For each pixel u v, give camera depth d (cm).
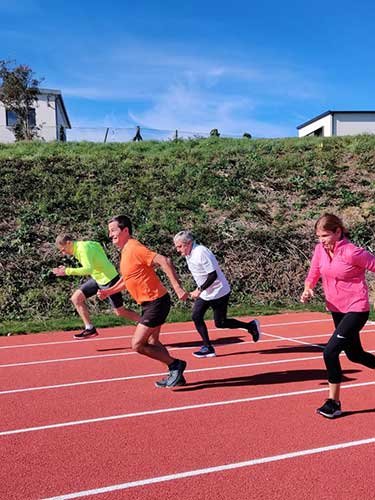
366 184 1825
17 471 420
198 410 559
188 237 755
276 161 1959
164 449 459
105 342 918
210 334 984
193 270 767
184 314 1159
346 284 511
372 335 959
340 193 1750
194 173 1841
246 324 789
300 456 443
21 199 1590
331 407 529
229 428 507
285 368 726
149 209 1600
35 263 1302
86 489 391
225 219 1562
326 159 1997
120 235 588
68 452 455
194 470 420
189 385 649
